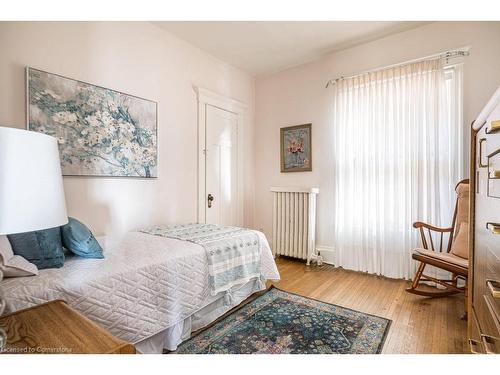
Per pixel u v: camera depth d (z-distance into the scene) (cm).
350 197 293
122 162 231
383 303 212
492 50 225
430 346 155
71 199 201
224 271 187
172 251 168
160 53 262
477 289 119
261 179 382
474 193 130
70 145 198
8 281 114
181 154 284
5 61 170
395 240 264
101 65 217
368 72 282
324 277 273
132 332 134
